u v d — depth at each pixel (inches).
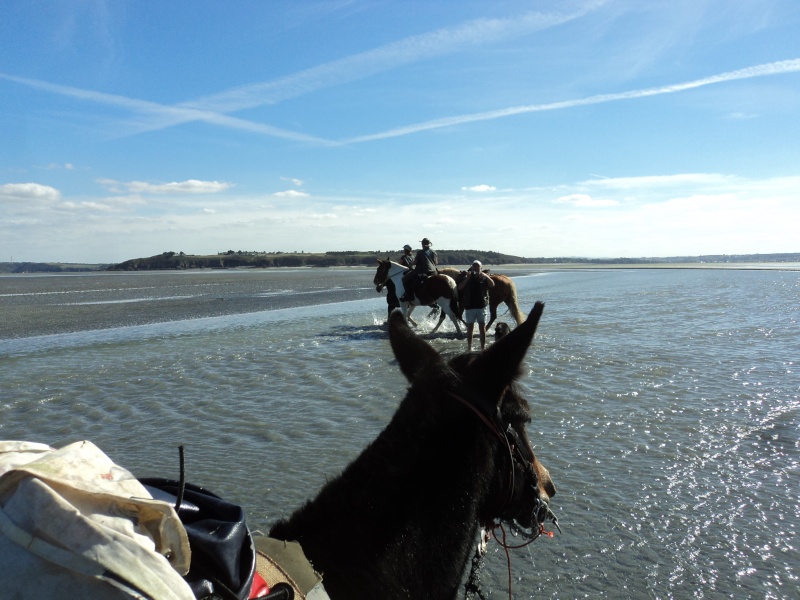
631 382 436.5
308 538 75.9
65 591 47.1
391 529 75.4
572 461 277.1
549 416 347.9
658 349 581.6
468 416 81.7
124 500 51.5
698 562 192.2
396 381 444.8
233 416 360.2
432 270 746.8
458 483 79.0
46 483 49.2
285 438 316.2
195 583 56.4
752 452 287.3
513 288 680.4
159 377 480.4
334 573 73.1
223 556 59.1
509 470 88.6
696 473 262.4
